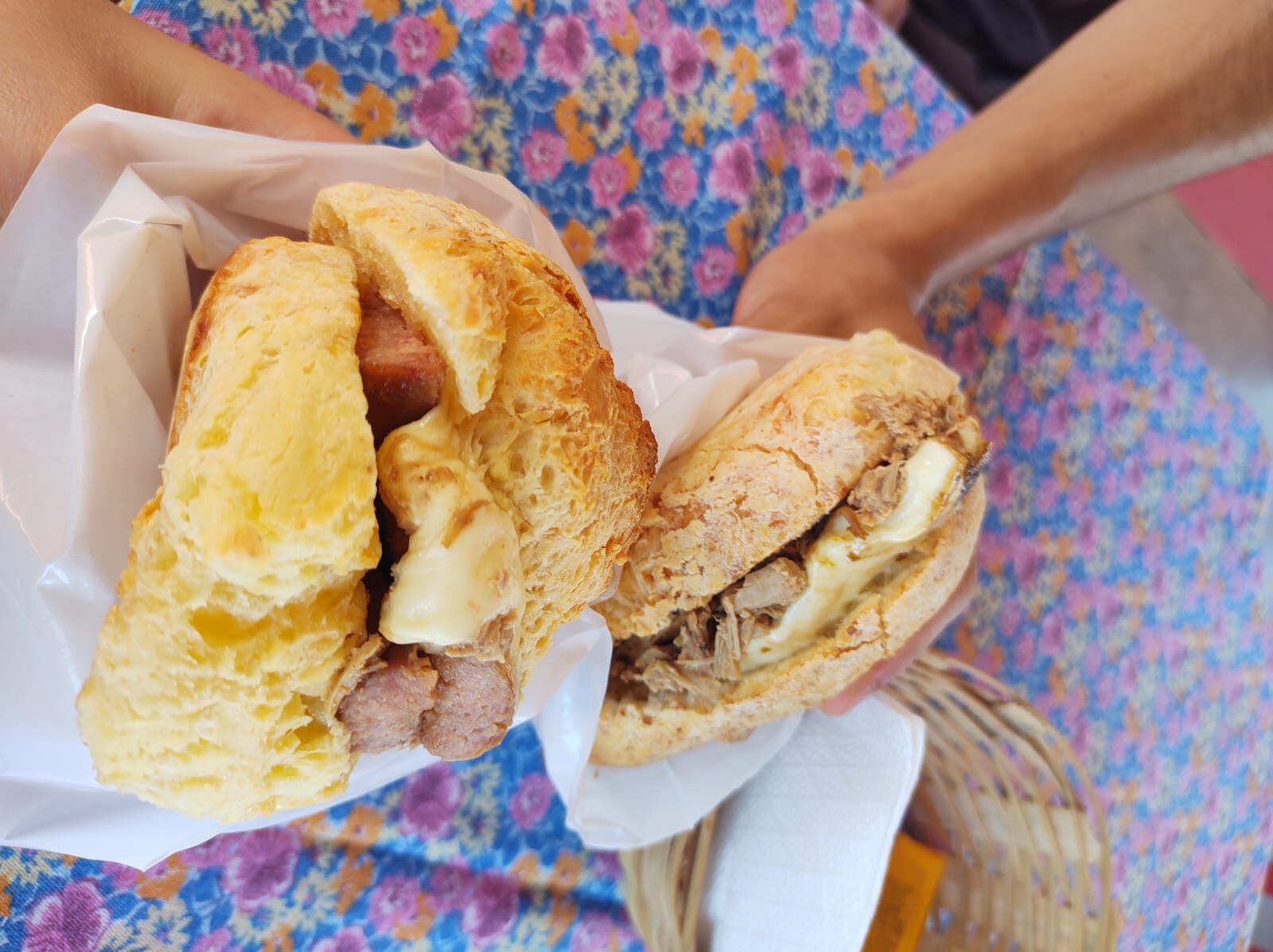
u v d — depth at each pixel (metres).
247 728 0.17
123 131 0.21
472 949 0.33
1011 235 0.39
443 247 0.18
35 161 0.22
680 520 0.25
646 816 0.30
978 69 0.54
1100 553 0.46
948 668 0.33
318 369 0.17
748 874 0.33
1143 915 0.45
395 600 0.17
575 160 0.34
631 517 0.22
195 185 0.22
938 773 0.36
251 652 0.17
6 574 0.19
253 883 0.30
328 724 0.18
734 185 0.37
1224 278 0.52
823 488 0.24
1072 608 0.45
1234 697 0.50
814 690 0.27
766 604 0.26
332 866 0.31
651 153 0.36
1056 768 0.32
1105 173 0.39
